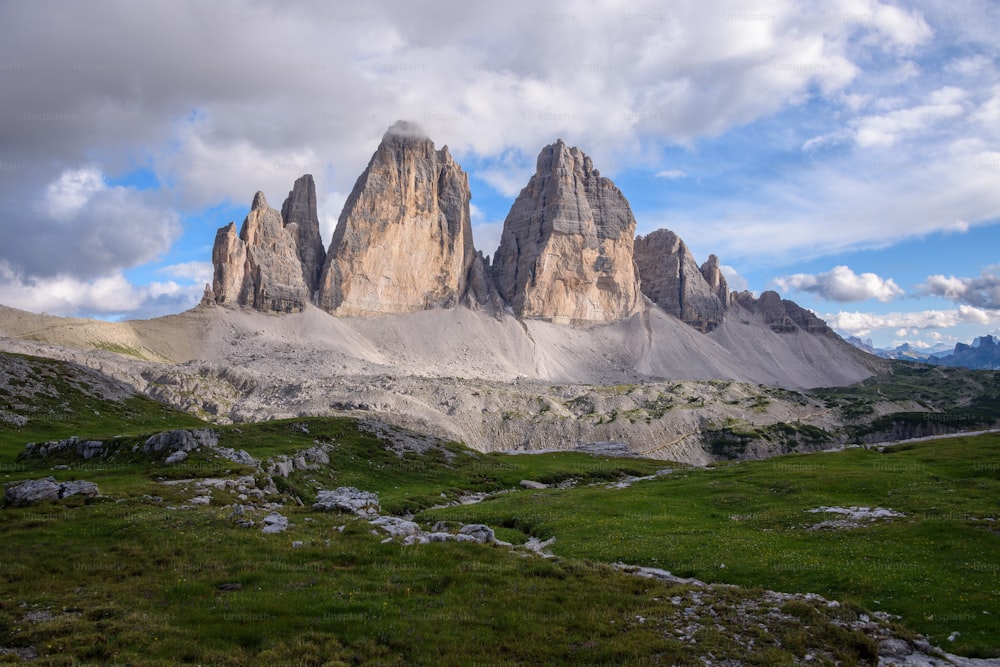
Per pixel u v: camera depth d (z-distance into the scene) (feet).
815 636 92.02
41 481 149.18
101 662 73.15
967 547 140.26
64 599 91.04
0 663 70.44
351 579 103.81
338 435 334.03
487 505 229.66
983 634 97.19
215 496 160.76
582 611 98.37
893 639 93.97
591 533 174.19
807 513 188.44
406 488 273.95
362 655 78.59
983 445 318.65
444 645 82.94
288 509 159.53
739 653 85.10
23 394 302.86
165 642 78.28
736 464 356.18
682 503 221.66
